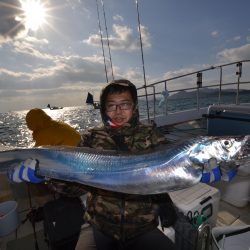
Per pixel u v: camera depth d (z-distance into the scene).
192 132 5.45
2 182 4.07
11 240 3.07
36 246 2.80
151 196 1.89
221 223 3.01
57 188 1.97
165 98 6.20
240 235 2.19
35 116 3.49
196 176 1.64
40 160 1.85
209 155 1.65
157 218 1.92
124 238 1.78
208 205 2.53
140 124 2.07
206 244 1.97
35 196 3.47
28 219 3.44
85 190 1.96
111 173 1.75
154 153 1.75
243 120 3.96
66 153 1.85
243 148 1.67
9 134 27.14
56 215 2.63
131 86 2.01
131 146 1.97
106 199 1.84
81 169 1.79
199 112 6.83
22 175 1.77
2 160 1.85
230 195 3.33
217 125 4.38
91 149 1.86
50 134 3.44
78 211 2.68
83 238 1.92
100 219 1.83
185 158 1.68
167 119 6.29
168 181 1.68
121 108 2.00
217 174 1.62
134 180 1.71
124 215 1.79
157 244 1.79
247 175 3.16
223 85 6.31
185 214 2.33
